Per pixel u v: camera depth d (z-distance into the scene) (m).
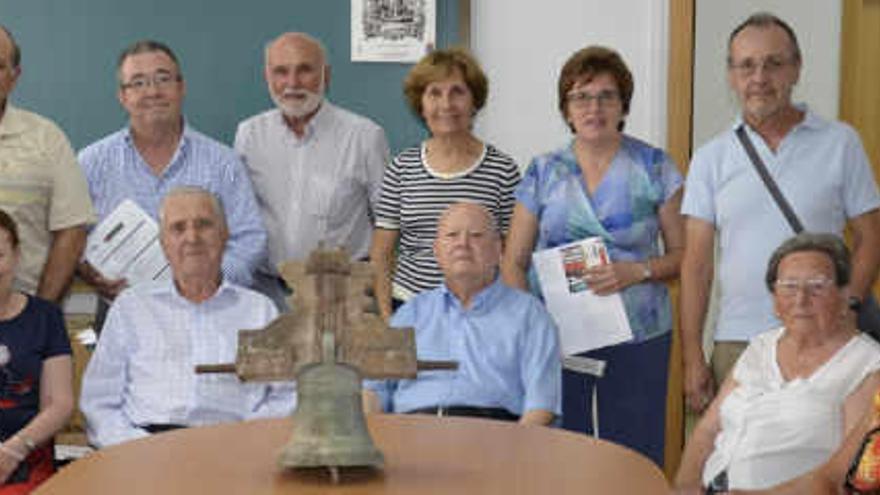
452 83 3.42
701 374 3.19
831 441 2.46
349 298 1.95
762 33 3.03
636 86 4.41
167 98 3.53
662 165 3.30
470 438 2.20
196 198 3.00
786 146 3.08
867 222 3.08
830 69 4.67
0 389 2.98
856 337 2.54
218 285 3.07
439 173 3.46
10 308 3.03
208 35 4.30
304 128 3.84
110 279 3.46
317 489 1.84
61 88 4.30
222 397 2.93
